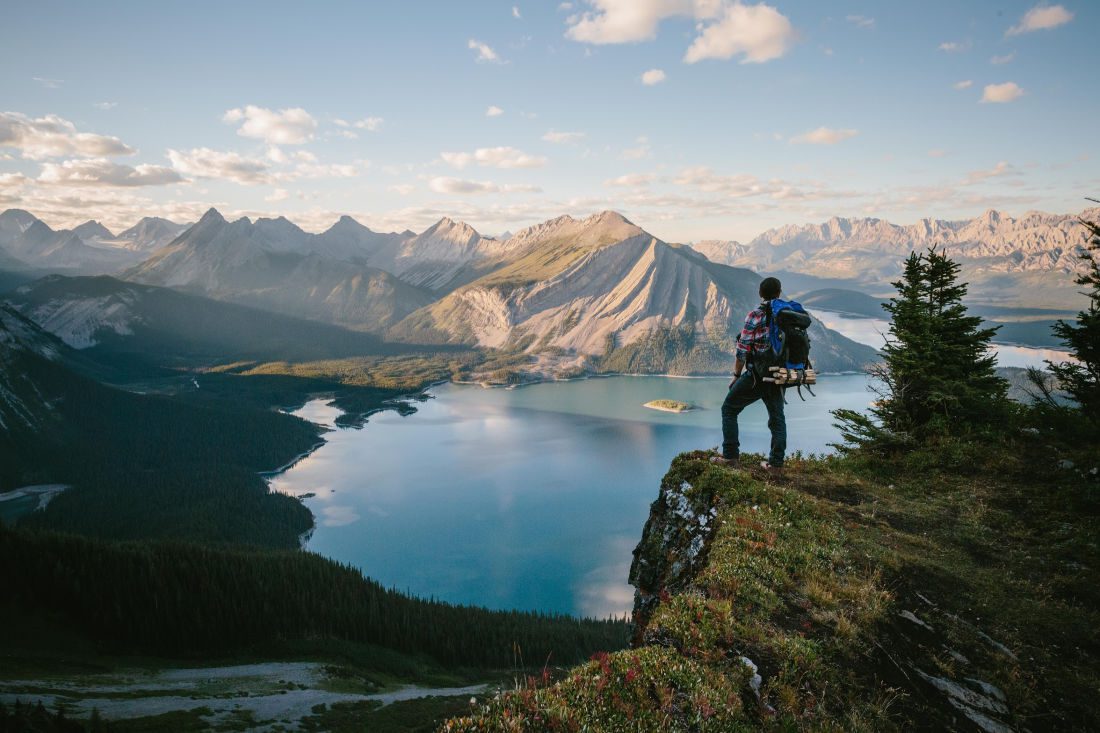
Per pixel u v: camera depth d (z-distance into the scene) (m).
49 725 70.88
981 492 12.29
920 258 18.53
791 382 11.04
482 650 138.50
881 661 7.21
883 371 17.89
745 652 7.07
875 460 14.59
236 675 123.88
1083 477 11.77
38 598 144.88
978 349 17.84
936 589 8.73
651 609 10.79
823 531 10.09
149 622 140.62
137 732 83.19
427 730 82.50
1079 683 6.93
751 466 12.73
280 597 155.75
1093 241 15.74
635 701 6.21
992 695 6.82
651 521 12.29
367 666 134.25
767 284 11.09
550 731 5.64
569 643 137.00
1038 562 9.45
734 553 9.15
